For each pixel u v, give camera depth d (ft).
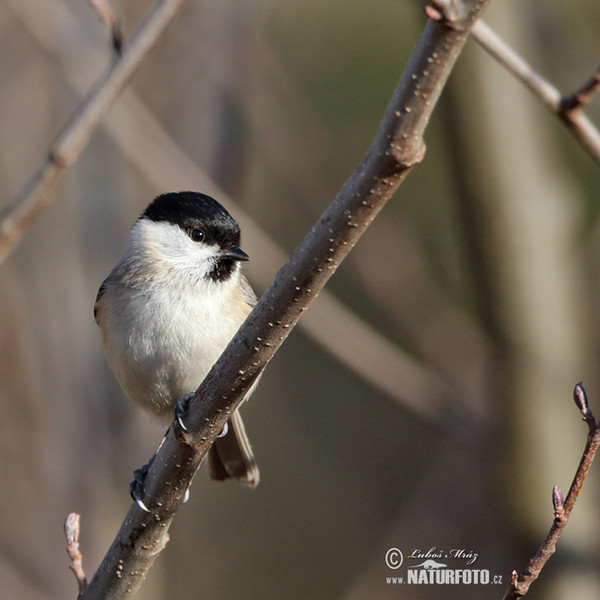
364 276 30.94
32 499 29.66
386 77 40.16
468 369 29.76
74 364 29.89
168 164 27.04
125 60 18.74
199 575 37.22
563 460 26.45
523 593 13.50
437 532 30.53
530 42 28.30
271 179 36.32
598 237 30.89
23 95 31.58
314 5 41.55
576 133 18.51
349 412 38.55
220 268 24.00
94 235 30.04
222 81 30.09
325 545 37.29
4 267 30.76
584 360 27.48
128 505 29.14
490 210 26.50
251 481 25.38
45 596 28.91
